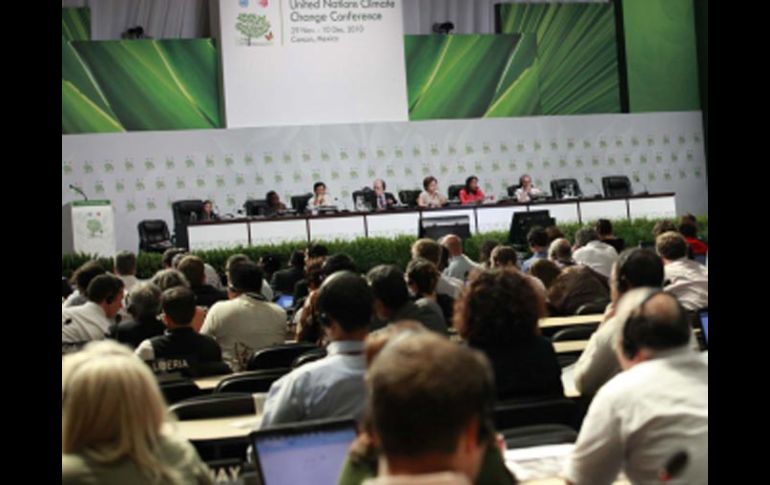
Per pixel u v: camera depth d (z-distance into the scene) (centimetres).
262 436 285
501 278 408
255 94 1908
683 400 290
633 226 1736
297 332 716
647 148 2086
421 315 566
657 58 2117
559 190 1858
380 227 1636
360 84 1938
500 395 401
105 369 248
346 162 1930
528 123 2027
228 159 1900
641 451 293
